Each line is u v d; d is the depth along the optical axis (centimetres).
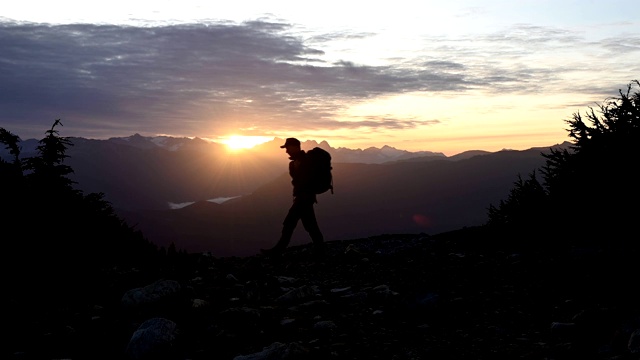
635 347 424
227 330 569
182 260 1072
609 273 698
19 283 708
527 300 679
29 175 870
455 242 1310
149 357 483
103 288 757
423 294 710
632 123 980
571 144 1074
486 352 494
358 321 626
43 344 520
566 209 1078
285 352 459
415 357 484
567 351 469
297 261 1177
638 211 950
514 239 1190
